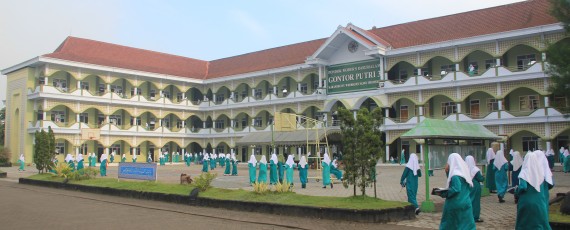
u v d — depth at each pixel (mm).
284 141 38250
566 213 10672
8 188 22328
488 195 17156
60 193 19656
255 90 56469
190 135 59625
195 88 61062
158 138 57031
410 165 12906
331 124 47812
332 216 11805
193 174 32438
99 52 54094
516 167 15891
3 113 70562
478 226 10875
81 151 51219
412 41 42719
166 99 57406
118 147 55469
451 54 39906
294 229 10648
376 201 12586
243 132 55281
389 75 44250
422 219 11969
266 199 13797
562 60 15727
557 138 36781
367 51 42812
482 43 38281
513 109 38812
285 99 51031
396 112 44469
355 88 45375
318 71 48719
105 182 20594
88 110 53031
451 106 41781
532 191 7910
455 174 8102
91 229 10742
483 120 38250
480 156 17297
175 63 61062
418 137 13578
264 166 21266
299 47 54156
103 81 53875
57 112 50781
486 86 38531
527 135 38000
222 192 15695
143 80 55969
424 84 41000
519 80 36656
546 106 35312
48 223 11602
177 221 11953
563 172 29203
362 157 12727
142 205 15383
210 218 12484
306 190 19828
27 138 49438
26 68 50219
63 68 49594
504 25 37875
